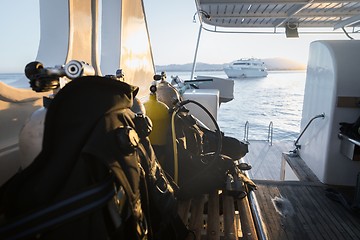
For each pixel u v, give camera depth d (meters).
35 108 1.36
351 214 2.38
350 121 2.92
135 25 2.98
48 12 1.68
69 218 0.69
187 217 1.72
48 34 1.68
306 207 2.51
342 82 2.88
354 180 2.98
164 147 1.83
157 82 2.28
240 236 1.62
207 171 2.01
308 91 3.91
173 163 1.79
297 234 2.10
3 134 1.10
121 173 0.80
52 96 0.97
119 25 2.47
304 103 4.09
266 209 2.48
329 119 3.01
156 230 1.22
